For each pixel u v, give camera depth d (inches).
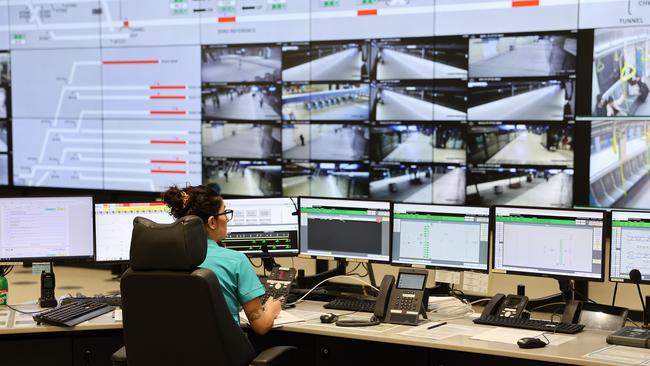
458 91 178.1
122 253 145.8
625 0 160.2
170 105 212.1
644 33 159.0
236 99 203.9
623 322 121.3
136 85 215.8
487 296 160.1
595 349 109.1
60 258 143.4
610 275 124.5
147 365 108.0
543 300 132.3
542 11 168.2
